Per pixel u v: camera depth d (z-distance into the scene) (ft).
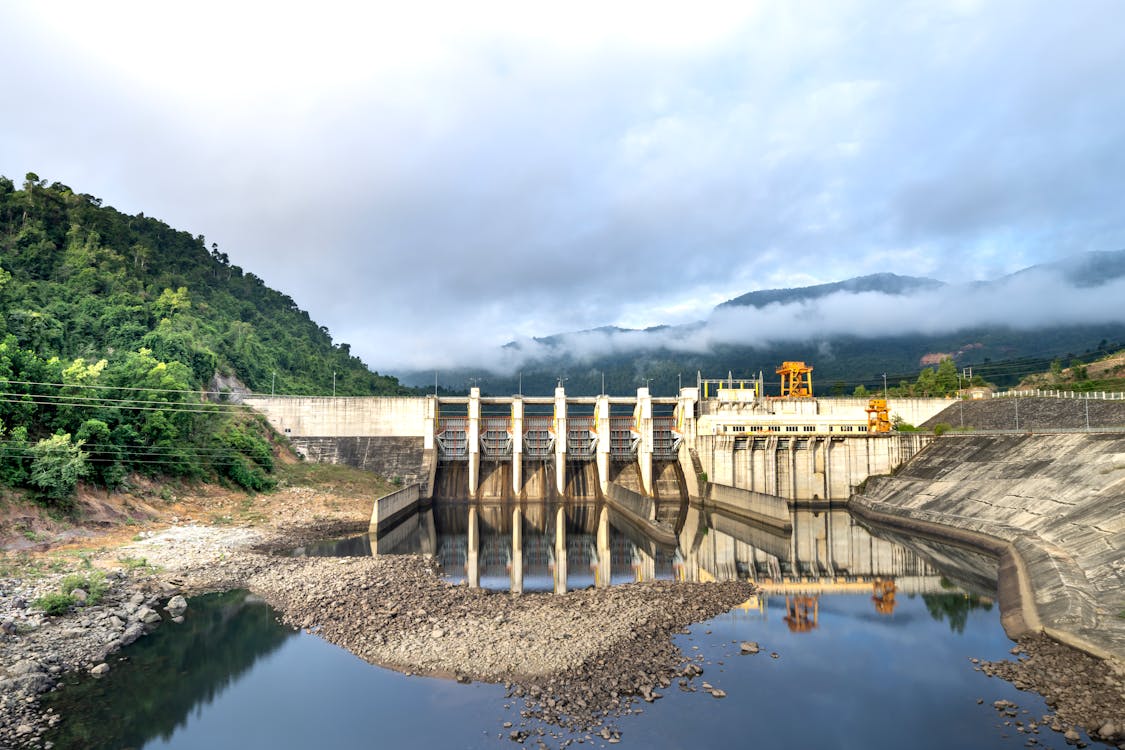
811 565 211.00
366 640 126.31
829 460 349.00
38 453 189.98
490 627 133.69
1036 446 257.55
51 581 147.64
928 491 282.97
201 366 343.67
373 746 88.17
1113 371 526.98
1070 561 164.86
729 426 364.17
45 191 482.28
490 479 371.35
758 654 124.47
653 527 258.98
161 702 100.42
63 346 310.65
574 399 376.68
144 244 540.11
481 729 92.89
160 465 249.34
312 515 263.29
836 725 95.25
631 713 98.58
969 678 111.86
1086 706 97.40
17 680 100.99
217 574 171.42
